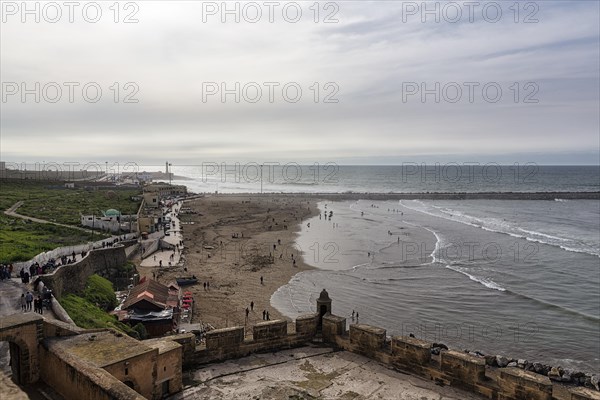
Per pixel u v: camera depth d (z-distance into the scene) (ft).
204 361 47.91
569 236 306.55
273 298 180.34
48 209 341.21
